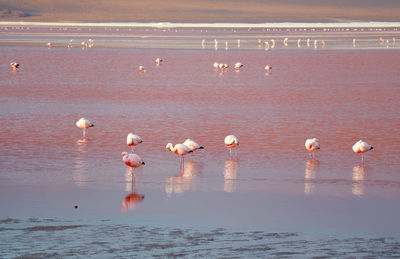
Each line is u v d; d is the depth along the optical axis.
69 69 74.94
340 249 17.08
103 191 23.05
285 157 29.19
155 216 20.06
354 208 21.17
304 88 57.28
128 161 23.89
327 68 78.94
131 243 17.38
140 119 39.25
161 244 17.34
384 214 20.47
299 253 16.72
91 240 17.59
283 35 194.62
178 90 55.31
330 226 19.19
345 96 51.38
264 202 21.83
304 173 26.19
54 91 53.59
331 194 22.94
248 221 19.62
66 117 39.91
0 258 16.05
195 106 45.22
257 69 77.94
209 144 31.94
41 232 18.23
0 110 42.53
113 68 76.94
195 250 16.88
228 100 48.66
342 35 194.38
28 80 62.38
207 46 127.50
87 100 48.12
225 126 37.03
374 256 16.55
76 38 160.00
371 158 29.00
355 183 24.58
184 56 99.00
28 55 96.38
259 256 16.47
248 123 38.16
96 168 26.67
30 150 30.12
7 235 17.92
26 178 24.81
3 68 74.94
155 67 79.25
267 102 47.62
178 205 21.34
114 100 48.28
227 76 69.00
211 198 22.28
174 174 25.80
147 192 22.98
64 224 19.05
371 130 36.00
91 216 19.97
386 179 25.20
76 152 29.80
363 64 84.69
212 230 18.67
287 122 38.62
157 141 32.59
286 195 22.75
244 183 24.44
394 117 40.59
